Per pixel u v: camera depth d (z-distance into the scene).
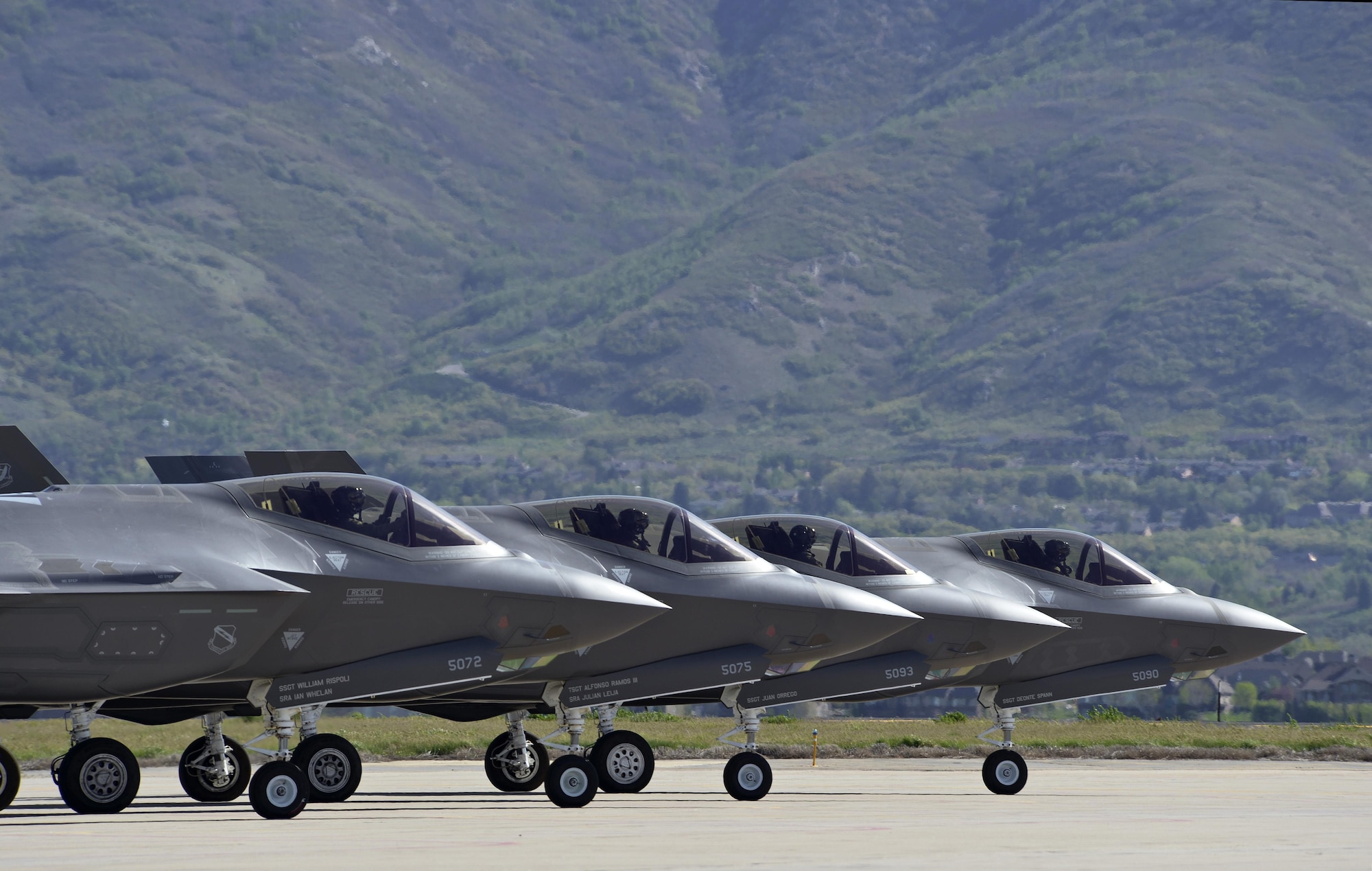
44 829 64.25
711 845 56.28
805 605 87.12
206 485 78.00
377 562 77.31
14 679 68.69
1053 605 102.69
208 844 56.91
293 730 74.75
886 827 64.50
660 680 84.88
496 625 78.12
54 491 75.38
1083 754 134.25
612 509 89.00
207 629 71.00
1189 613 103.88
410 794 87.44
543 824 66.25
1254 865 51.00
